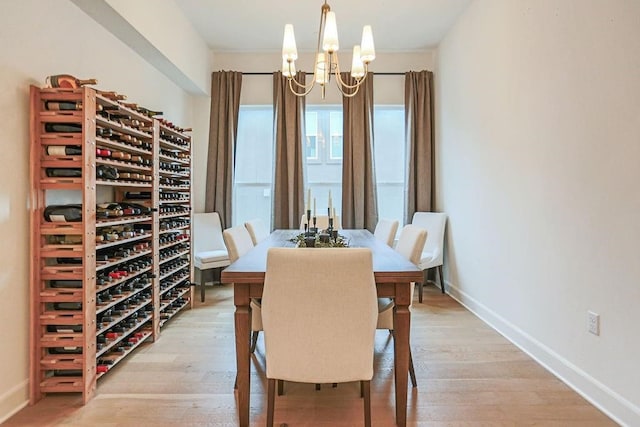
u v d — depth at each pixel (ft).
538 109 7.56
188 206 11.09
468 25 11.06
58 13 6.82
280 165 13.99
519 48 8.26
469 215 11.09
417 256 6.84
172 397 6.17
